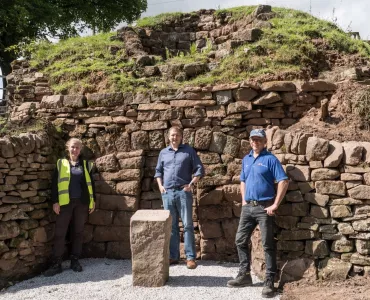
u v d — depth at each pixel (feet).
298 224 15.67
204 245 19.75
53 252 18.24
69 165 18.47
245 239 15.51
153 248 15.55
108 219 20.53
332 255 15.14
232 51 24.44
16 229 17.21
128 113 21.62
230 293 14.78
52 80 24.64
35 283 16.75
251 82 20.90
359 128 18.58
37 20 54.03
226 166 20.38
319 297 13.32
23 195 17.76
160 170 18.62
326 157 15.60
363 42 28.86
